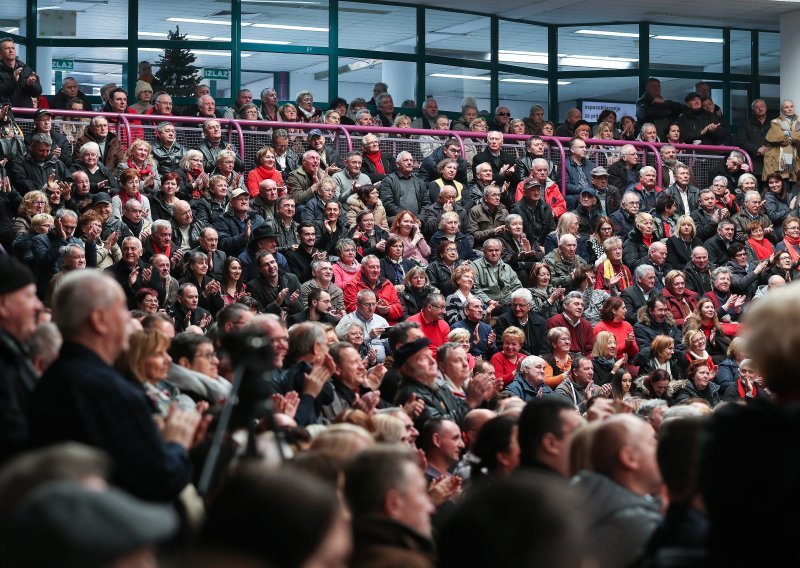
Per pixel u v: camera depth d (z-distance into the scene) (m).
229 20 25.41
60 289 5.68
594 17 27.84
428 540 5.10
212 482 6.11
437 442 9.05
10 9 24.67
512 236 19.27
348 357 10.84
